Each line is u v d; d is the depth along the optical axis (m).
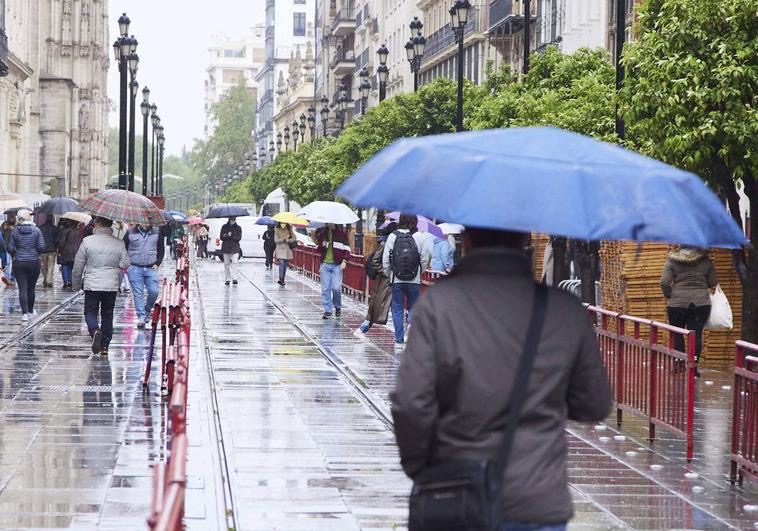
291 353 35.09
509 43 93.88
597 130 45.53
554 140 8.09
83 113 166.62
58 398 25.05
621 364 23.11
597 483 17.81
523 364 7.74
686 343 19.69
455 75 118.06
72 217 62.69
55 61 158.00
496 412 7.71
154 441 20.34
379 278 41.34
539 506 7.61
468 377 7.72
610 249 37.34
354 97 177.50
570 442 21.44
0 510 15.22
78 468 17.95
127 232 41.53
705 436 22.16
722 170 31.84
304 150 136.12
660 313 35.75
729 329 31.75
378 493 16.72
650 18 32.19
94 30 172.88
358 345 37.81
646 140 33.81
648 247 35.66
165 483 7.49
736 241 8.20
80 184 167.50
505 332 7.79
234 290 68.06
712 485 17.83
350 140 90.19
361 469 18.39
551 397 7.80
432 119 79.31
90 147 167.62
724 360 34.00
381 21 153.12
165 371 25.83
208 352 34.94
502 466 7.61
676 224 7.85
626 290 35.78
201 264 108.75
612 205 7.77
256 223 95.81
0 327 40.94
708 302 30.27
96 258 32.50
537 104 50.31
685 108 30.41
